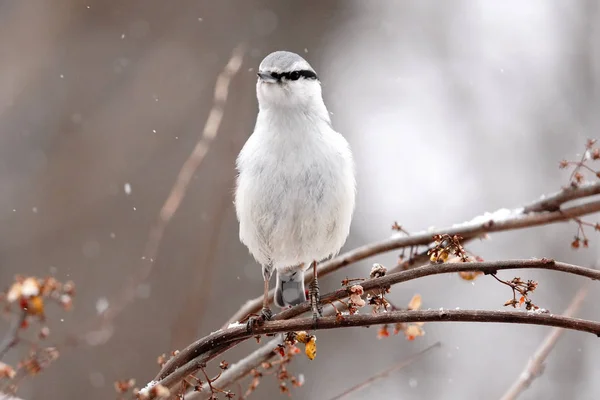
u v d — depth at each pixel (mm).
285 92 6746
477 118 14906
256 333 4957
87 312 12359
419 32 16469
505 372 12242
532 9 15609
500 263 4523
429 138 15055
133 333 12336
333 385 12641
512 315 4387
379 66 16047
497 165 14312
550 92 14586
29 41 15422
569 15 14906
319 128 6895
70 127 14797
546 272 12500
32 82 15070
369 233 14086
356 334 13211
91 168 14406
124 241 13625
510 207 13789
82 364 11891
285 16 16094
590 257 12398
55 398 11547
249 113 13375
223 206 8141
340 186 6832
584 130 13953
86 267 13367
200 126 14734
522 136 14430
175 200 7195
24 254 13492
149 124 14805
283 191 6766
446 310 4508
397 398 12422
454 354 12688
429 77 15859
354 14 16438
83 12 15875
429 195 14297
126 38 15758
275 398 12406
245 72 12227
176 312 12500
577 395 11281
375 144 15055
